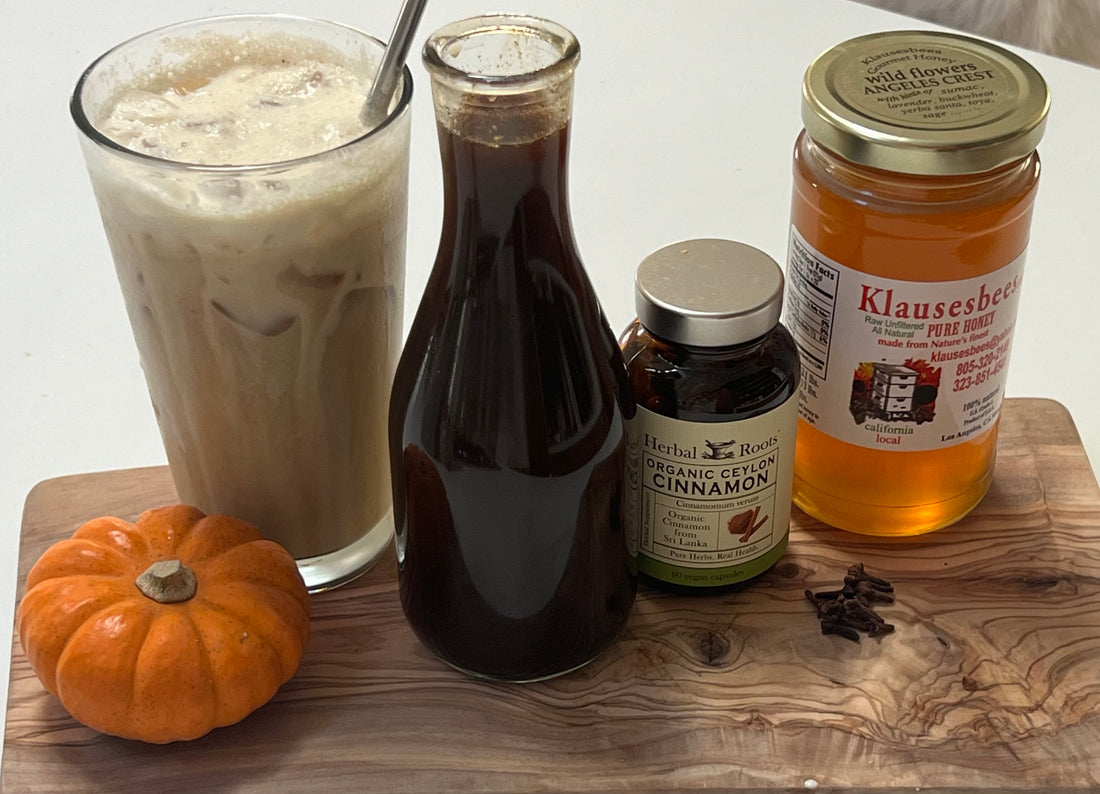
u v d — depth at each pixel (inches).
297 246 17.8
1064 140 32.6
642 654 20.0
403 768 18.6
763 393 18.8
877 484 20.8
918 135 17.6
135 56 19.3
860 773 18.4
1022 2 37.8
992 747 18.7
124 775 18.6
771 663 19.9
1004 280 19.1
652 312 18.2
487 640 18.9
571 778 18.5
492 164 16.1
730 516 19.7
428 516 18.3
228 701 18.3
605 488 18.2
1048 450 23.1
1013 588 20.9
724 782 18.4
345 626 20.6
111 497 22.8
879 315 19.2
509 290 16.9
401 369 18.2
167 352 18.9
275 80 19.6
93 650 18.0
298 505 20.3
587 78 35.3
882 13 37.0
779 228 30.8
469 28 16.6
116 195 17.6
